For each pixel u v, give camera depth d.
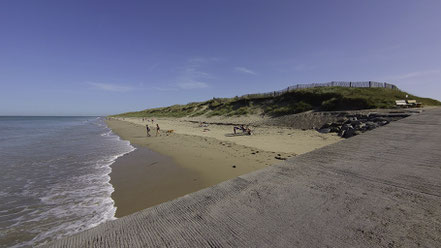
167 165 8.72
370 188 1.54
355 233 1.03
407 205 1.27
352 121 13.46
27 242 3.77
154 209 1.40
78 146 14.73
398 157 2.34
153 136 19.69
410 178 1.70
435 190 1.45
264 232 1.08
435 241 0.94
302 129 16.28
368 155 2.45
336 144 3.14
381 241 0.96
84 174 7.71
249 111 28.33
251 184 1.71
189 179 6.93
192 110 46.16
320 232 1.05
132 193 5.91
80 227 4.20
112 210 4.92
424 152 2.53
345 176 1.80
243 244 1.00
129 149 13.11
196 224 1.19
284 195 1.48
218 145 12.37
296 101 24.69
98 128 36.59
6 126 46.09
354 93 21.30
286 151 9.64
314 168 2.04
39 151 12.70
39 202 5.35
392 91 22.33
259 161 8.36
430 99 23.70
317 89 25.05
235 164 8.20
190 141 14.77
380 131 4.29
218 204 1.41
